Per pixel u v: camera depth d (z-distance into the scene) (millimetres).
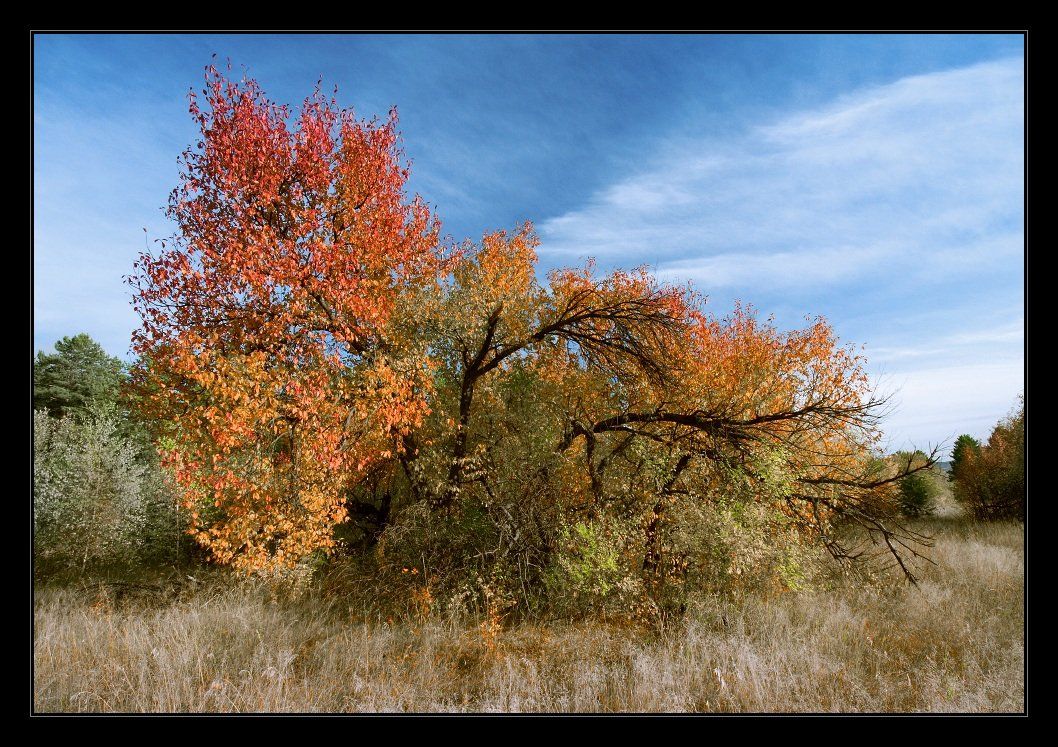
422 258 13375
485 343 11844
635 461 10477
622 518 9531
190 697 5258
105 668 5828
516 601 8484
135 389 10688
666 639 7270
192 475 9539
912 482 22891
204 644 6625
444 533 9461
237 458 9711
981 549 12891
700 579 8766
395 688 5906
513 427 11414
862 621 7945
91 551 11594
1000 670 6152
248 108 11547
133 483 12391
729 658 6551
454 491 10523
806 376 13523
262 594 8828
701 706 5598
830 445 11656
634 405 11914
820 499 10562
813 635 7367
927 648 7117
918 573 10836
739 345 18328
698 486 10055
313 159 11906
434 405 12297
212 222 11234
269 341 10312
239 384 9234
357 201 12367
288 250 10734
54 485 12188
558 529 9117
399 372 10727
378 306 11398
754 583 8844
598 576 8180
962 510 24953
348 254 11688
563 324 11969
